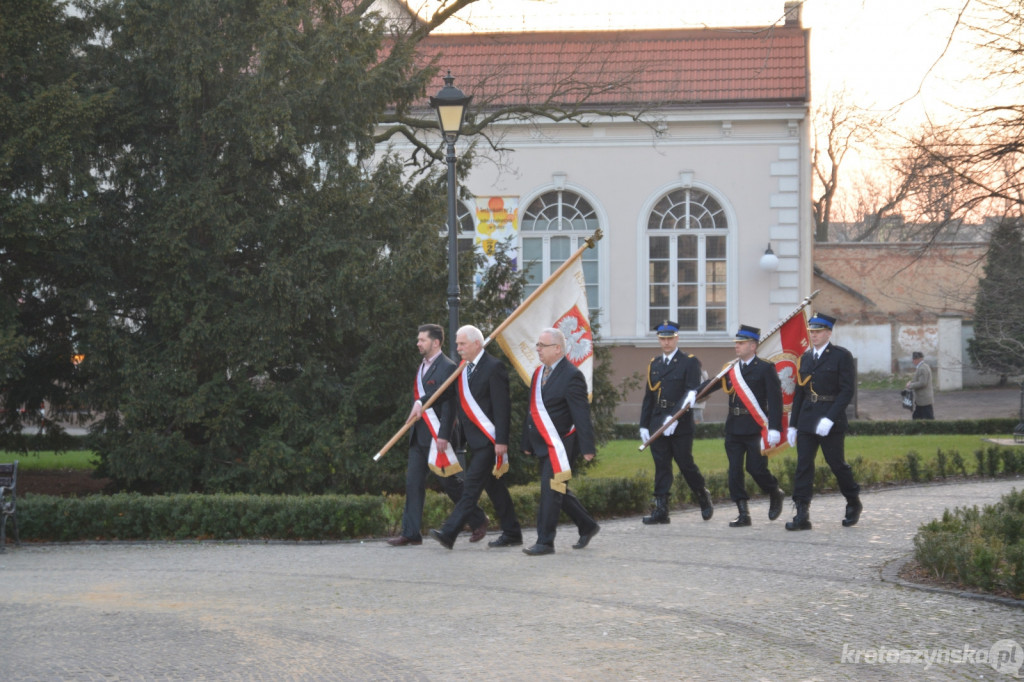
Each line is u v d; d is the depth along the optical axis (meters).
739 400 13.04
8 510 12.18
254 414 16.23
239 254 16.73
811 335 12.66
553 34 31.16
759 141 30.31
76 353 15.91
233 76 16.16
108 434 15.62
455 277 14.35
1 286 15.42
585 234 30.73
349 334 16.52
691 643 7.20
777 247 30.27
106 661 6.88
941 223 17.42
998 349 24.64
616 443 25.17
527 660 6.84
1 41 14.86
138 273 15.92
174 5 15.38
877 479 17.50
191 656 6.99
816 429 12.41
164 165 15.84
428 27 20.39
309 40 16.31
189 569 10.29
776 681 6.36
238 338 15.60
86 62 16.28
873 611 8.05
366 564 10.34
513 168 30.66
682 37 31.16
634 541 11.65
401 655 6.97
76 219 14.66
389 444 11.46
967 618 7.84
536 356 12.05
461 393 11.25
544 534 10.79
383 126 28.48
